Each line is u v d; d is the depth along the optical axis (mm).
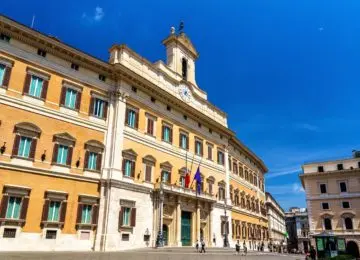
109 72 34281
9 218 24328
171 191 36031
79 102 31219
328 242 39281
